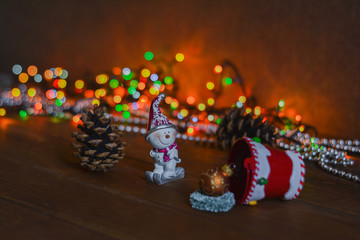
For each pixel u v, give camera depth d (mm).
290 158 376
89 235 312
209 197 358
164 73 849
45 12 1068
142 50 887
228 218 346
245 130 525
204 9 787
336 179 459
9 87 1095
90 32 981
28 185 415
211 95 784
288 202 384
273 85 714
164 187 419
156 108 426
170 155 425
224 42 766
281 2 695
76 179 437
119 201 378
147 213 352
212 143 616
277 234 321
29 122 749
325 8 651
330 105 658
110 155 447
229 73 762
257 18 723
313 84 672
